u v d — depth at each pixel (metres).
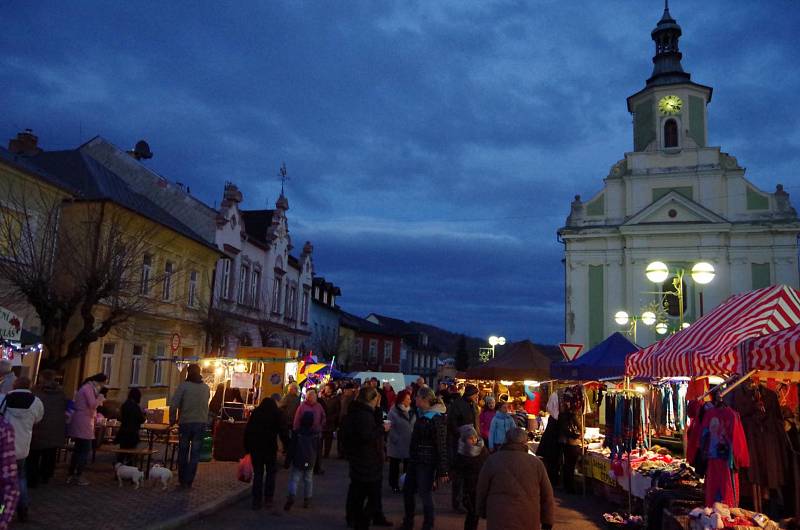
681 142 39.09
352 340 60.25
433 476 8.71
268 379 19.78
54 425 10.06
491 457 6.27
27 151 25.80
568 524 9.95
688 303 36.59
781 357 6.72
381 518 9.25
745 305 9.16
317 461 14.18
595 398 18.59
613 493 11.42
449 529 9.28
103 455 14.76
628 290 37.53
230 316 29.69
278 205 38.97
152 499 9.93
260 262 35.81
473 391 11.69
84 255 15.95
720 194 37.41
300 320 42.97
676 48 41.59
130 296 17.08
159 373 25.03
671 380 13.56
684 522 7.50
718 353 8.13
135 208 23.08
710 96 40.31
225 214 30.59
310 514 9.84
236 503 10.48
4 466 4.96
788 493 7.89
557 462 13.48
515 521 5.88
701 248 36.84
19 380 8.16
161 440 14.95
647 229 37.41
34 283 14.44
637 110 41.19
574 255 39.38
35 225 18.19
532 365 17.83
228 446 15.07
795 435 8.09
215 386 19.00
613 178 39.66
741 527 6.79
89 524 8.10
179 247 26.14
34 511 8.62
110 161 31.31
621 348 14.27
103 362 21.61
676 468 9.64
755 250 36.28
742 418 7.97
